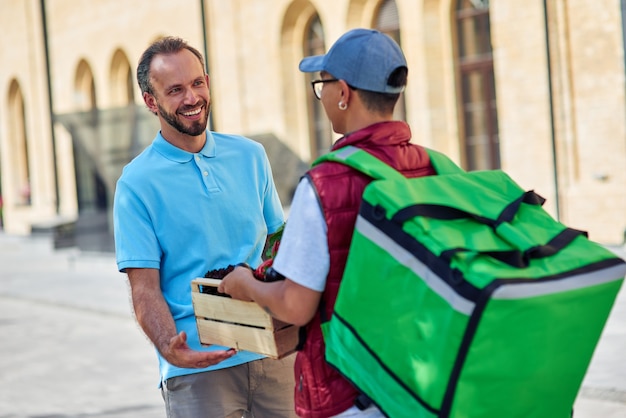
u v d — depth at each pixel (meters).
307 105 20.58
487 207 2.53
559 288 2.33
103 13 25.59
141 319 3.34
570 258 2.45
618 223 13.98
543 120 14.89
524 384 2.38
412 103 17.59
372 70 2.64
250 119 21.30
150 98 3.47
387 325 2.41
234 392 3.48
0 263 22.44
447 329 2.28
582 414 6.56
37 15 28.84
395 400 2.43
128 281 3.57
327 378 2.66
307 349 2.69
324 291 2.60
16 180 31.50
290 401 3.59
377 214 2.42
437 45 17.20
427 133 17.34
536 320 2.31
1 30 30.72
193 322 3.43
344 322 2.49
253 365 3.49
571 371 2.49
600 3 13.91
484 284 2.23
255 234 3.59
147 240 3.40
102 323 12.26
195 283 3.10
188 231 3.45
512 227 2.46
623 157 13.94
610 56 13.90
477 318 2.23
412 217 2.38
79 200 19.59
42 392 8.59
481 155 16.86
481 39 16.61
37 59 29.08
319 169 2.59
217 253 3.49
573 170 14.54
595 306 2.45
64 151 28.09
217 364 3.40
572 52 14.35
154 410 7.74
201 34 22.08
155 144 3.52
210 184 3.50
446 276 2.29
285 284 2.61
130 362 9.63
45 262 21.66
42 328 12.28
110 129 18.27
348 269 2.48
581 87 14.30
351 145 2.68
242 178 3.60
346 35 2.69
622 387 6.88
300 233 2.57
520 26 15.03
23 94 30.08
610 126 14.03
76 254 21.83
